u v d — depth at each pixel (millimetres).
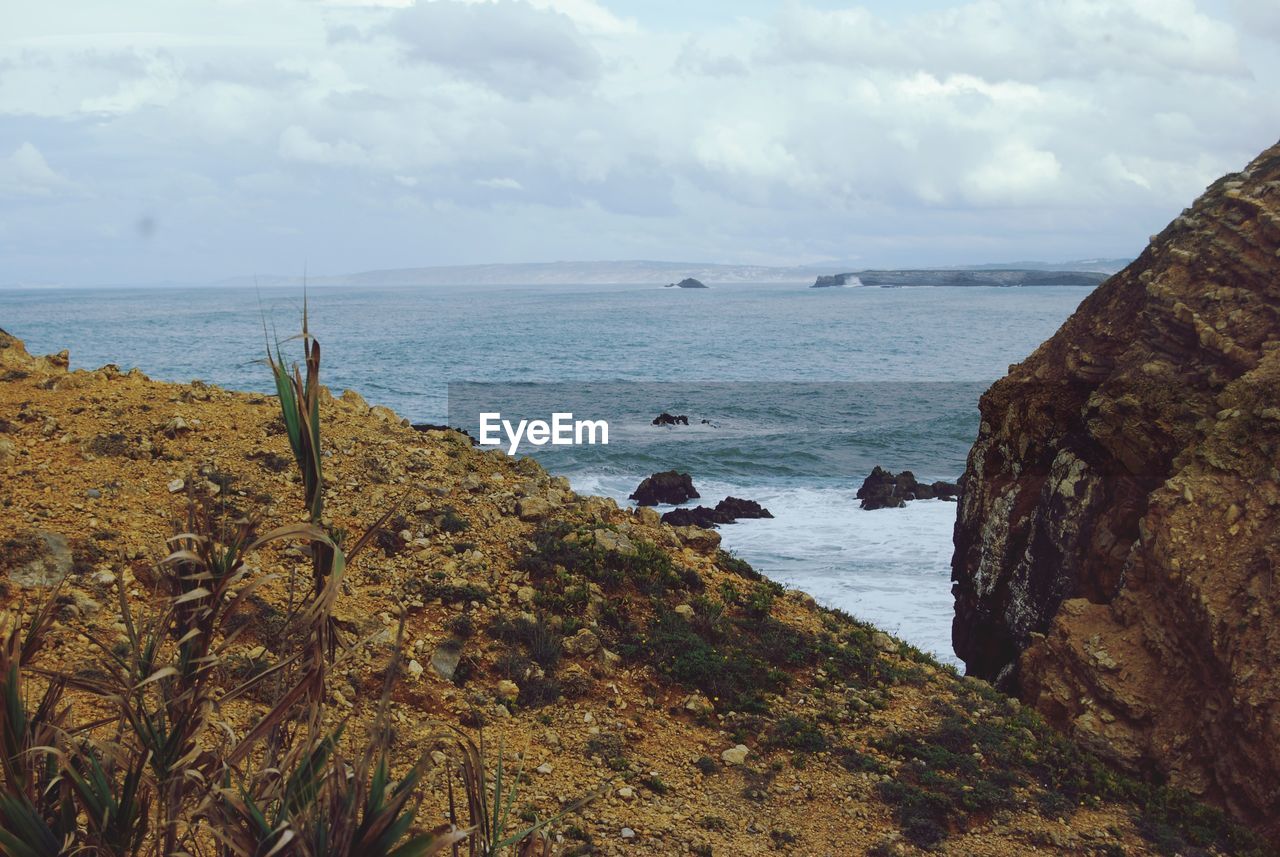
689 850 9320
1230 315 19750
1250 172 22516
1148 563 17109
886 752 12039
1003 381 24234
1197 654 15531
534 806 9453
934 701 13609
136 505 12305
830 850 9789
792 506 42094
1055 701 17062
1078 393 22438
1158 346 20891
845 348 122938
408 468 15570
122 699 3816
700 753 11336
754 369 99125
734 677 12797
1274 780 13320
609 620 13352
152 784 3777
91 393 15625
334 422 16812
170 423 14523
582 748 10906
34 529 10977
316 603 3436
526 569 13875
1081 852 10656
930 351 119500
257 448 14469
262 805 3529
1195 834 12344
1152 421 19156
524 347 121188
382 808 3289
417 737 9820
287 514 13055
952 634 23938
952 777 11586
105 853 3531
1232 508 16422
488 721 10945
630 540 15414
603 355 112000
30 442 13602
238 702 9023
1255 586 15109
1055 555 20188
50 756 3746
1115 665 16484
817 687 13297
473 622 12453
